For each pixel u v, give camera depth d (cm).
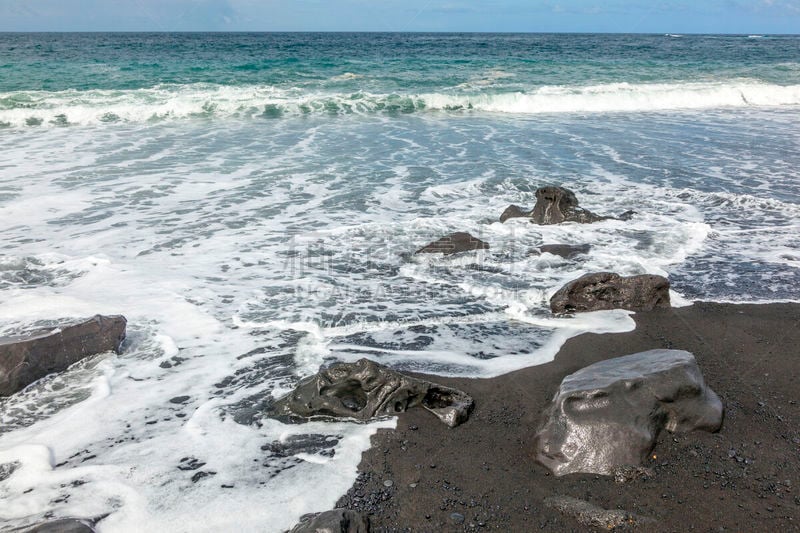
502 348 558
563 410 409
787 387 493
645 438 398
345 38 8988
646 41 8288
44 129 1566
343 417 446
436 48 5094
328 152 1360
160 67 2858
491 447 418
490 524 346
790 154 1384
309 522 324
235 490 369
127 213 922
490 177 1166
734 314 629
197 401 466
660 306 644
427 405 462
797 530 339
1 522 333
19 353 478
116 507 351
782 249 816
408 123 1778
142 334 564
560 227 893
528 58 3847
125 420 439
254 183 1098
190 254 771
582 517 350
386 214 951
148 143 1412
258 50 4447
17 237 810
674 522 345
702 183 1138
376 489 374
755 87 2361
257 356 535
